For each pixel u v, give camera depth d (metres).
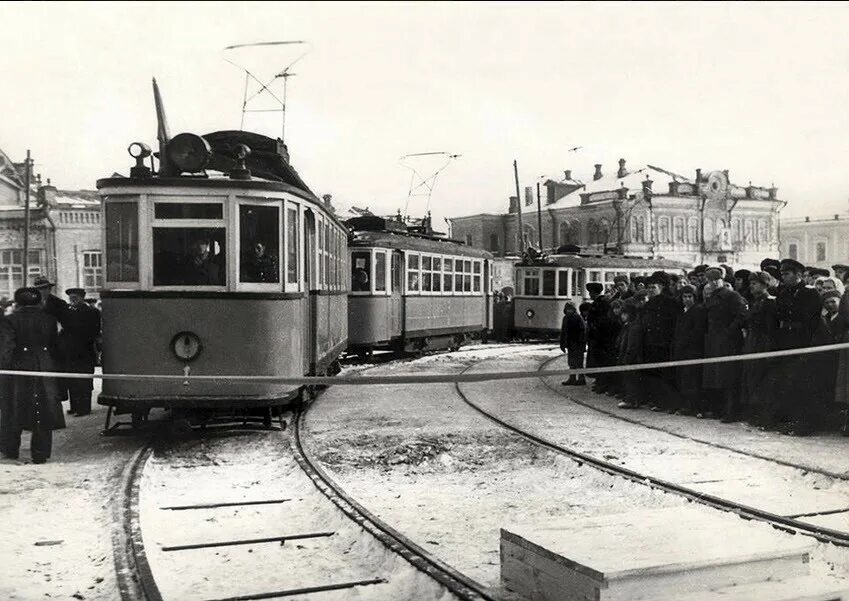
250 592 5.25
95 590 5.29
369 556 5.96
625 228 54.75
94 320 12.86
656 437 10.62
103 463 9.02
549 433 10.98
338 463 9.20
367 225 22.55
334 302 14.56
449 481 8.38
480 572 5.62
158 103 10.41
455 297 26.12
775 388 10.75
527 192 68.31
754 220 58.28
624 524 5.33
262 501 7.44
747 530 5.18
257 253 9.92
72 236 39.34
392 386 16.97
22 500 7.43
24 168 38.56
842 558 5.70
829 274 12.16
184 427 9.98
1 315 9.23
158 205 9.78
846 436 10.40
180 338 9.74
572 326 17.12
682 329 12.44
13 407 9.16
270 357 9.91
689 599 4.45
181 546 6.13
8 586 5.30
